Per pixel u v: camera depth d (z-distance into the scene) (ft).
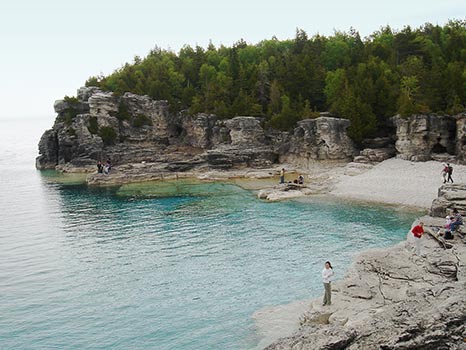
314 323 90.43
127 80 452.35
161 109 400.88
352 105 310.65
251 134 340.80
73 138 390.83
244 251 146.72
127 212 216.95
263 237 162.30
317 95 378.12
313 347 65.16
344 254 138.62
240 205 219.61
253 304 104.83
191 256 144.77
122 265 139.13
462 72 311.47
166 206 225.35
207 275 126.41
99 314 103.86
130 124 399.24
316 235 161.48
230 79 404.16
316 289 111.65
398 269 111.96
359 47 415.23
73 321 100.78
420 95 311.88
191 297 111.24
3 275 133.08
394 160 281.95
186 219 196.34
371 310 89.71
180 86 444.96
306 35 488.85
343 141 309.83
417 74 335.26
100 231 183.52
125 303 109.60
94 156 378.73
